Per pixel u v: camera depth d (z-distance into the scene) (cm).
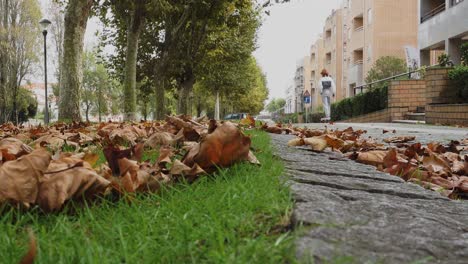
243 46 2919
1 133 658
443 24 2392
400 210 159
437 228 137
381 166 319
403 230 132
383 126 1436
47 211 171
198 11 2062
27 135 539
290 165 284
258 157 292
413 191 214
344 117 2788
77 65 1204
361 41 4025
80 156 265
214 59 2684
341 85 4922
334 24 5200
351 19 4288
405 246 117
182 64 2316
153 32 2378
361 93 2483
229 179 211
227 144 226
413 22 3650
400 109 2036
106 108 6206
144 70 2480
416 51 2830
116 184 190
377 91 2255
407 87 2033
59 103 1208
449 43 2342
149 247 125
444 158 377
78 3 1192
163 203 174
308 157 346
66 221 159
